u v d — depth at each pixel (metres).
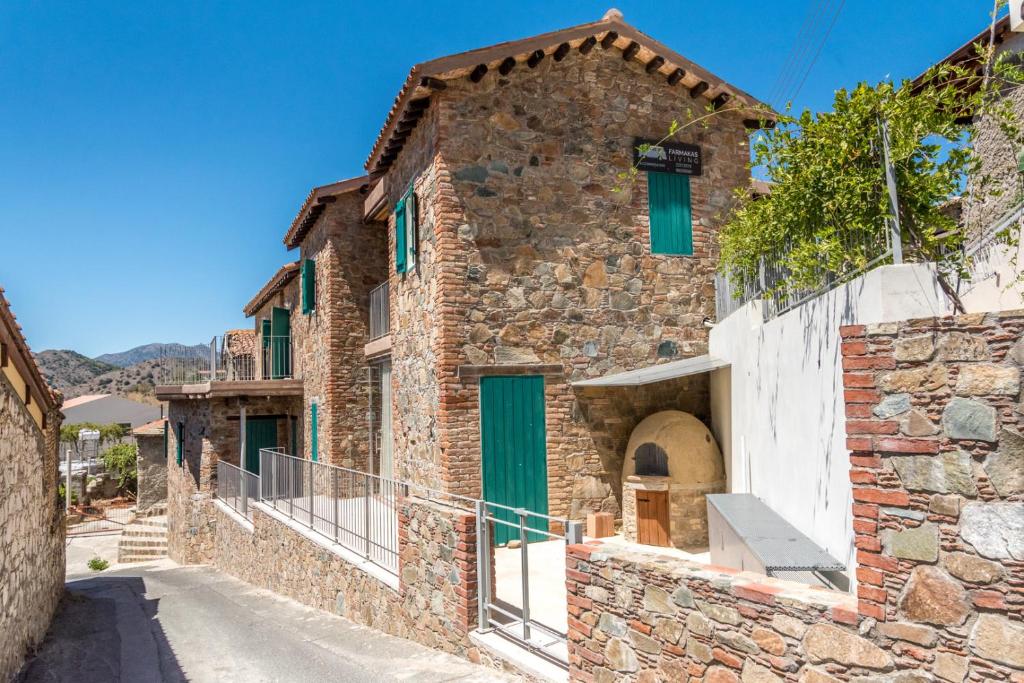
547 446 10.35
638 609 4.59
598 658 4.94
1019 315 2.96
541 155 10.77
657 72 11.67
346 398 15.91
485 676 5.90
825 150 6.04
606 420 10.65
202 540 19.16
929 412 3.17
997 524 2.93
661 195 11.52
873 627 3.29
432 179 10.56
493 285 10.29
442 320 9.98
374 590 8.92
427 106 10.84
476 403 10.03
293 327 20.38
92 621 9.98
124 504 35.38
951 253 5.89
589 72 11.22
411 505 8.00
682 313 11.42
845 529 4.96
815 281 6.19
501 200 10.45
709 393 11.11
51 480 9.97
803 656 3.55
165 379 20.22
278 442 19.94
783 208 6.58
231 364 19.38
